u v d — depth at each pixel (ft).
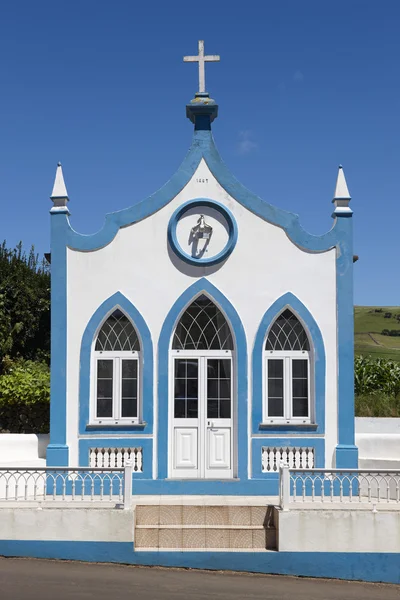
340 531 33.45
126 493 34.14
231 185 41.93
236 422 40.50
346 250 41.50
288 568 33.37
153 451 40.24
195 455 40.70
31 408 50.83
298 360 41.34
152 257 41.50
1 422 51.16
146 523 35.27
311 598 29.68
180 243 41.68
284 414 40.93
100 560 33.55
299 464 40.29
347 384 40.63
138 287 41.32
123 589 29.48
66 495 39.32
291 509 33.88
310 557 33.35
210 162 42.19
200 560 33.58
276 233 41.68
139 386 40.96
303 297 41.32
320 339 40.93
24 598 27.61
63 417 40.27
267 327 41.01
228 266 41.42
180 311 41.16
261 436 40.34
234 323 41.01
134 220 41.73
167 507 35.50
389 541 33.35
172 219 41.55
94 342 41.32
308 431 40.42
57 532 33.71
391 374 64.95
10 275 63.52
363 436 43.19
